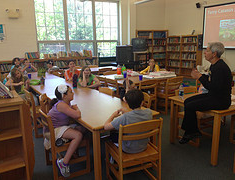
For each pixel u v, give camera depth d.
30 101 3.25
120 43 9.35
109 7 8.93
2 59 6.91
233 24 7.14
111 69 5.86
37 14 7.62
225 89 2.30
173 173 2.30
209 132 3.37
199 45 8.20
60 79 4.54
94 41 8.82
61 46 8.23
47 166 2.50
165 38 9.69
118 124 1.77
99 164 1.93
